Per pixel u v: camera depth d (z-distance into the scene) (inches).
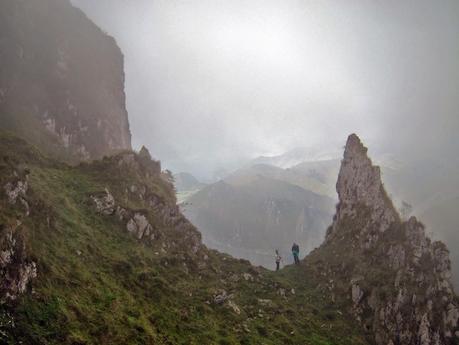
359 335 1520.7
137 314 1007.6
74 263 1040.2
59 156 2564.0
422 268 1642.5
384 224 1927.9
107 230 1427.2
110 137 3432.6
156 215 1766.7
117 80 4077.3
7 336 700.0
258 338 1229.7
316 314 1599.4
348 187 2331.4
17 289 783.7
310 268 2038.6
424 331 1449.3
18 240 839.7
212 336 1122.0
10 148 1664.6
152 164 2272.4
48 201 1296.8
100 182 1740.9
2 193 1035.3
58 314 812.0
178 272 1451.8
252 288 1644.9
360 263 1845.5
